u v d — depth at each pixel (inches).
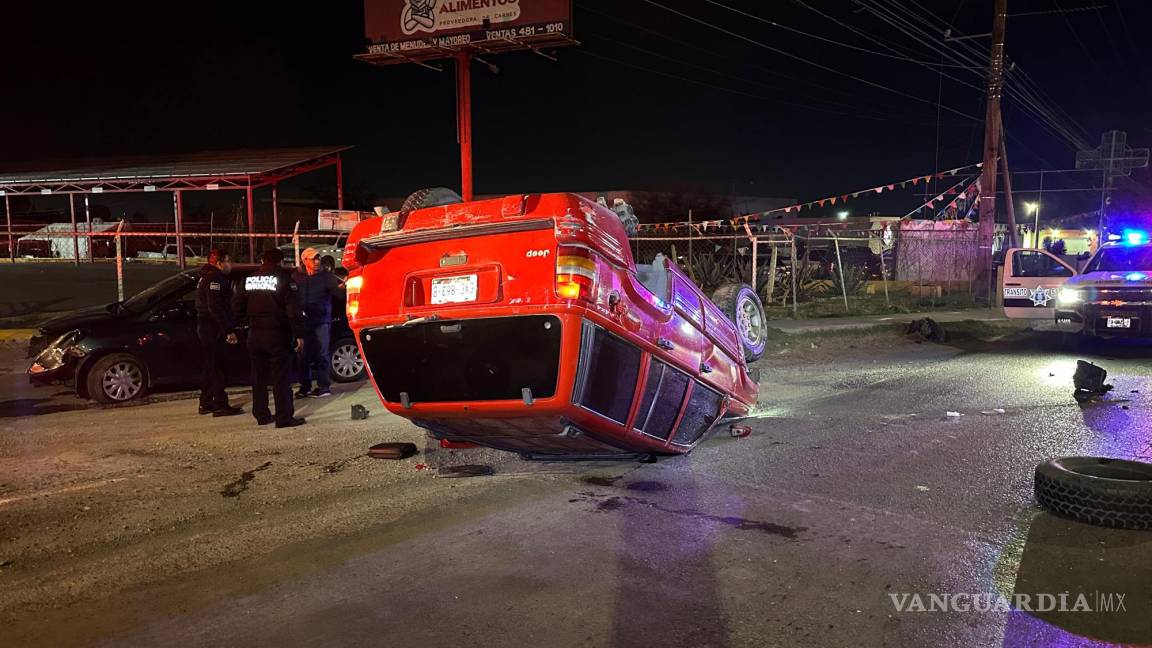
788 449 239.3
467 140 921.5
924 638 120.4
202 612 136.5
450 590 142.3
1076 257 674.8
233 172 978.7
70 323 343.3
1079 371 312.2
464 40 876.0
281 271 281.4
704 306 233.9
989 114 807.7
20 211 1541.6
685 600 135.8
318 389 349.7
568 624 128.0
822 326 535.8
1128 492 161.8
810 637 121.6
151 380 348.5
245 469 227.3
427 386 183.9
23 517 187.0
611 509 185.8
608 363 178.5
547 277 164.7
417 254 185.3
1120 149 1285.7
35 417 310.2
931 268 991.6
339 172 1137.4
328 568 154.3
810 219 1642.5
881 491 194.7
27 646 125.8
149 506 194.9
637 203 1622.8
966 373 382.6
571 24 845.8
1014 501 184.5
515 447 217.5
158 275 903.1
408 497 198.8
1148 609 127.9
